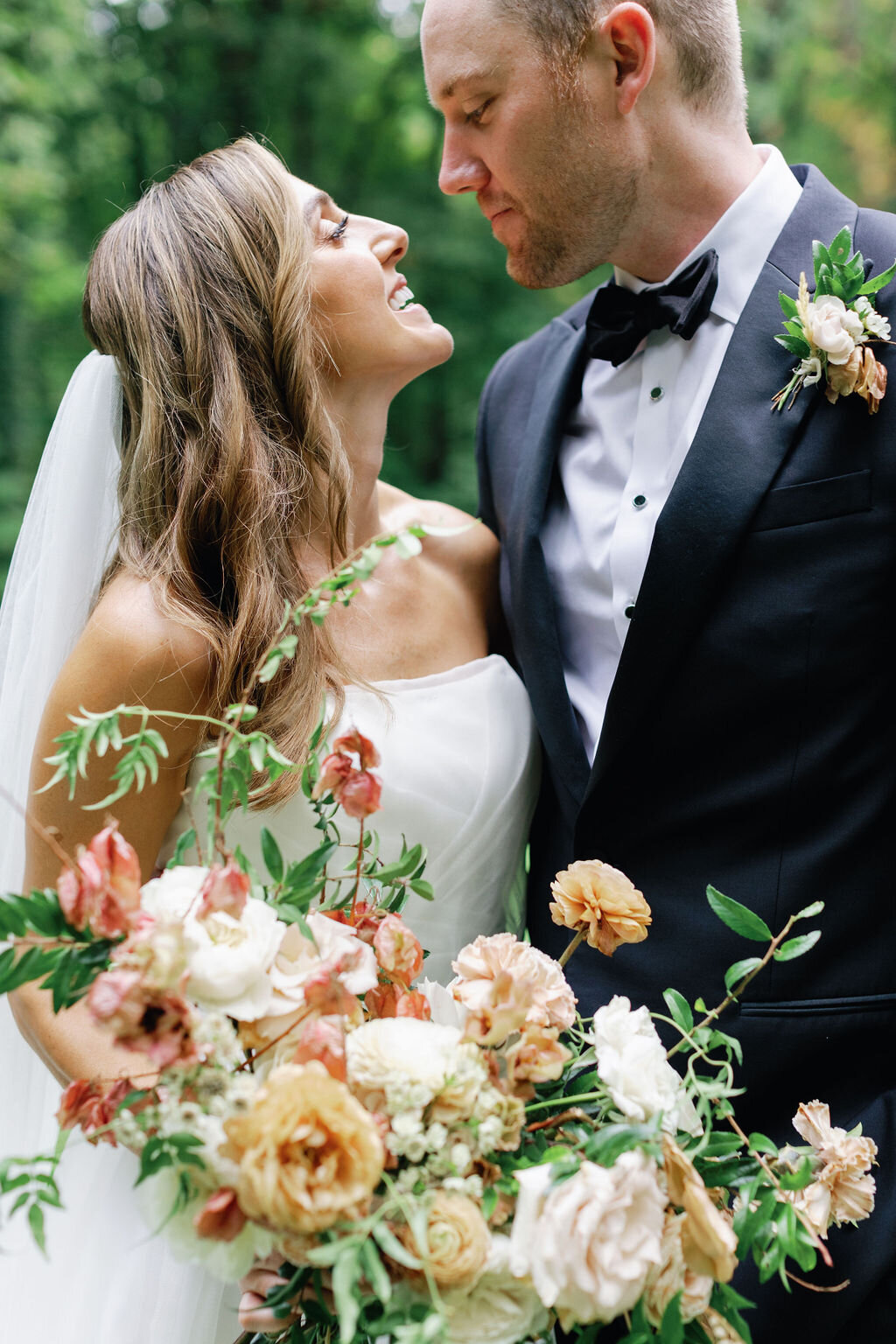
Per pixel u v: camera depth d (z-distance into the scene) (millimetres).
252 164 1777
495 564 2145
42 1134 1669
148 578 1639
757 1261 1204
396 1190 1104
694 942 1676
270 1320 1236
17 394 8117
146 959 1056
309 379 1739
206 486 1684
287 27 8734
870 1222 1548
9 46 8062
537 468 1984
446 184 1942
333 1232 1032
